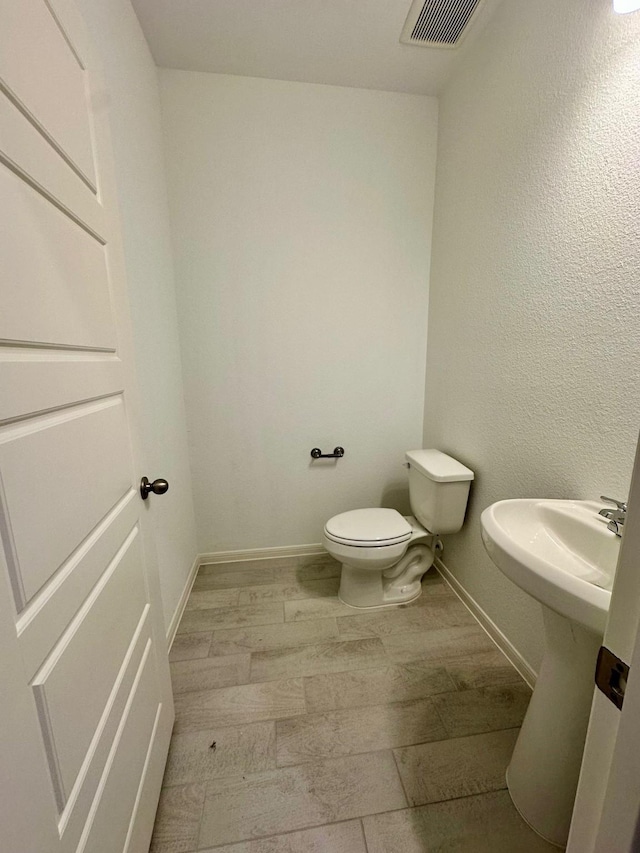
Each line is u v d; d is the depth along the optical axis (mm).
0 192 440
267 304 1856
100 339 730
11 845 391
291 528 2133
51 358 548
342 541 1570
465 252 1594
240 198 1736
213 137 1667
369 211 1840
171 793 953
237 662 1376
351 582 1688
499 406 1399
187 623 1593
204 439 1947
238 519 2072
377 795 950
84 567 604
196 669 1345
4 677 400
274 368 1931
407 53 1506
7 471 436
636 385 879
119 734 693
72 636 552
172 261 1731
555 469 1144
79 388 624
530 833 877
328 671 1334
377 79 1657
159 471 1438
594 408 994
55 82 584
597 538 863
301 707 1192
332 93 1701
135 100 1292
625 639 334
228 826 884
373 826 887
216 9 1296
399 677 1307
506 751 1063
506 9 1255
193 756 1042
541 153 1130
